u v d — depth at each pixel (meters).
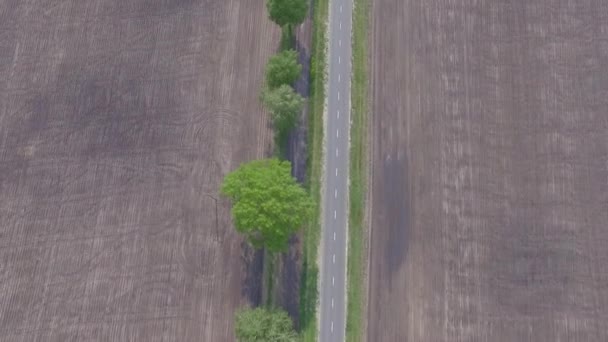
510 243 59.91
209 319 57.88
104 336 57.88
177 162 63.94
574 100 65.31
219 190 62.19
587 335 56.31
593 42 67.75
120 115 66.69
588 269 58.66
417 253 59.81
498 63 67.38
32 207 63.25
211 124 65.25
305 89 66.88
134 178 63.75
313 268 59.78
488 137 64.06
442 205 61.44
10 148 65.81
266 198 53.56
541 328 56.75
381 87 66.88
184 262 60.09
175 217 61.72
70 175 64.31
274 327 53.28
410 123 65.06
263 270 59.47
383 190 62.44
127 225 61.84
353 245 60.47
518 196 61.59
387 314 57.81
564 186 61.75
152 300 58.94
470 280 58.69
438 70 67.19
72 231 62.06
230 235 60.69
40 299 59.69
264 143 64.12
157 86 67.62
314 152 64.25
